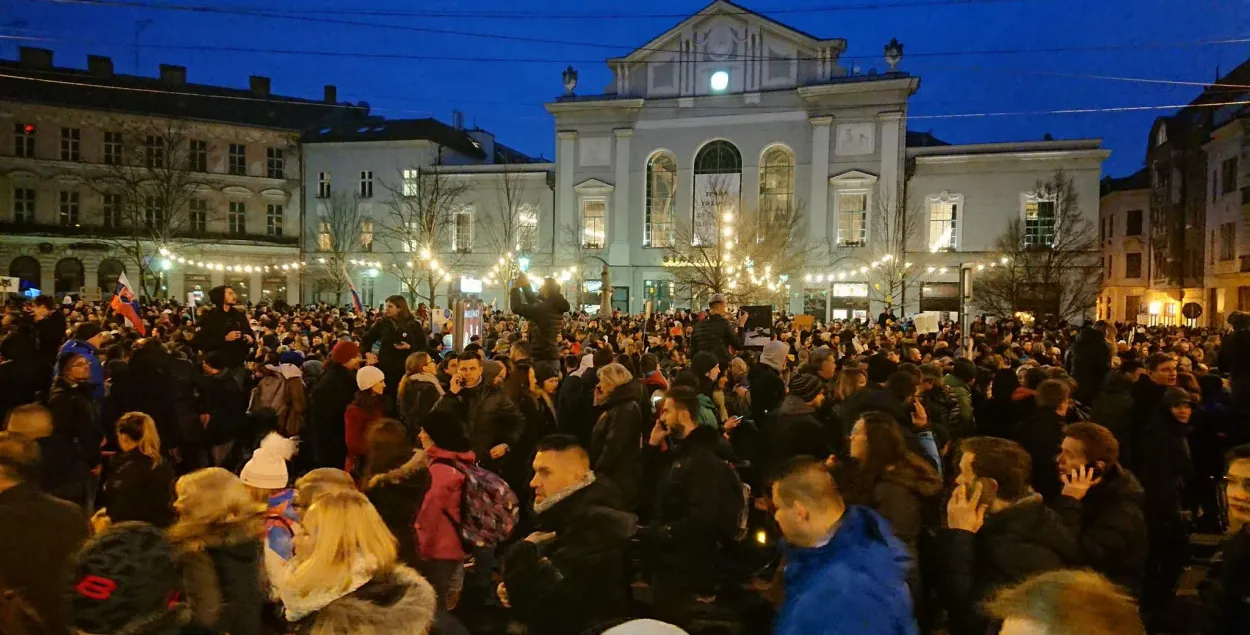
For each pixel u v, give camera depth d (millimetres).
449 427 5285
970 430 8523
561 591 4496
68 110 49875
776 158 46688
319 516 3109
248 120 55438
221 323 10602
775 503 3529
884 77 44094
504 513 5270
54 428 7004
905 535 4578
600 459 6551
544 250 50250
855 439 4984
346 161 53750
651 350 15195
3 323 14492
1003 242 42281
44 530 3215
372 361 10219
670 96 47906
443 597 5117
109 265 51250
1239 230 37844
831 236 45531
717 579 7270
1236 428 9023
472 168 51094
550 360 10750
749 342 14188
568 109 49000
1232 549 3896
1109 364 10266
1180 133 46688
